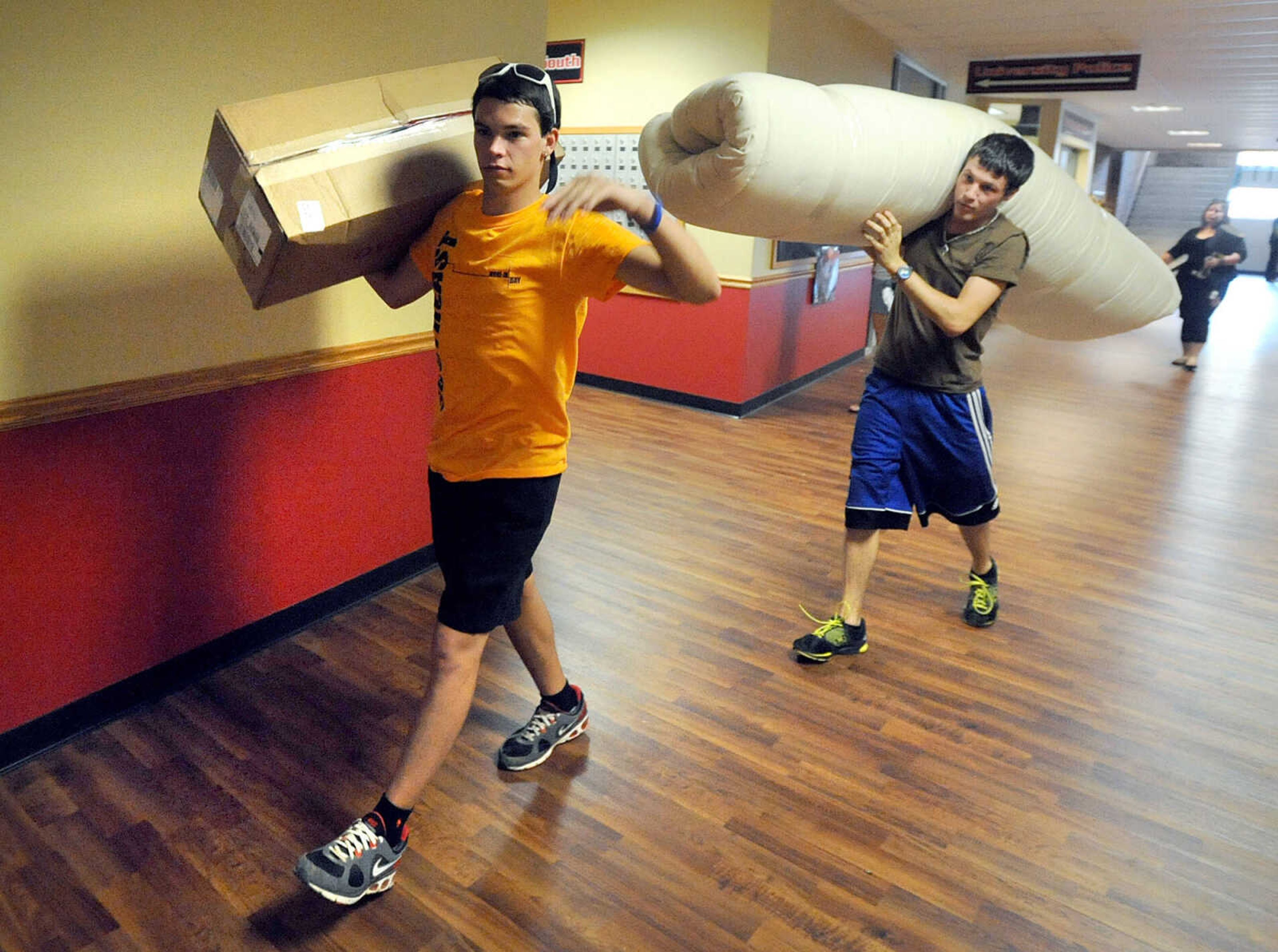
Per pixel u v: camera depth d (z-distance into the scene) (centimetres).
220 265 225
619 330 592
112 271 203
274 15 225
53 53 184
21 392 190
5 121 179
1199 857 188
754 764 213
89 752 209
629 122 552
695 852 184
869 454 252
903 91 692
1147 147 1706
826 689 248
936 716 237
